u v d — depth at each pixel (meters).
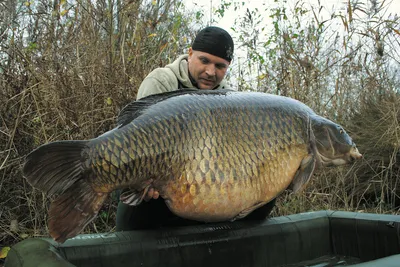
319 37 4.14
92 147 1.49
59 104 2.97
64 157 1.46
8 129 2.81
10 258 1.41
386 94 4.24
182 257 1.74
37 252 1.39
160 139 1.54
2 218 2.79
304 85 3.89
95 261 1.56
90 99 3.05
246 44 4.11
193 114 1.60
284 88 3.84
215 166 1.59
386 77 4.30
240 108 1.67
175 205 1.60
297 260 2.01
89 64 3.32
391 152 3.79
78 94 3.08
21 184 2.86
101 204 1.51
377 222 1.96
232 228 1.89
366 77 4.32
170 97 1.67
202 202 1.59
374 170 3.84
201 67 2.29
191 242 1.77
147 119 1.55
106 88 3.17
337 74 4.20
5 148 2.72
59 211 1.43
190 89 1.74
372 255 1.98
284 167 1.72
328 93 4.15
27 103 2.95
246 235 1.89
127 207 1.95
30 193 2.80
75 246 1.54
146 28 4.09
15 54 3.07
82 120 3.00
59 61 3.27
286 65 4.02
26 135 2.90
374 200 3.88
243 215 1.71
